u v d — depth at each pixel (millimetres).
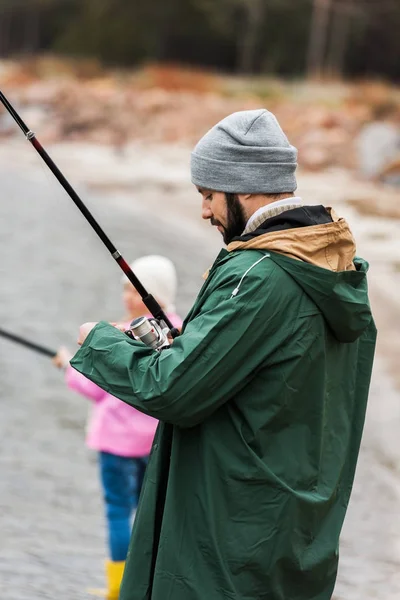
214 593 4145
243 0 107625
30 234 28359
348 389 4531
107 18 110438
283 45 110000
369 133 43781
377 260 24734
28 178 42062
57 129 59500
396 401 13750
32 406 13539
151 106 59875
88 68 73625
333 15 108438
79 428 12781
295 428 4230
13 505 9805
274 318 4078
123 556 7258
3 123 59625
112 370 4227
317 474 4273
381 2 110125
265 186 4250
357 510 9961
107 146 56281
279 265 4109
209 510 4164
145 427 7242
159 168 47219
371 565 8414
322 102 59156
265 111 4340
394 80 112750
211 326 4047
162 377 4059
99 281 22172
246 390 4180
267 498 4145
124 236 28281
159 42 110000
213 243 27828
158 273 7211
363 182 41594
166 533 4254
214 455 4195
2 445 11906
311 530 4289
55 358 8070
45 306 19438
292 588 4270
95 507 9992
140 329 4449
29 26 131125
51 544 8570
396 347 16484
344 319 4188
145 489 4426
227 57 113688
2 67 79188
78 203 4754
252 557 4137
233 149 4234
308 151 45938
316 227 4145
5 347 16297
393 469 11328
